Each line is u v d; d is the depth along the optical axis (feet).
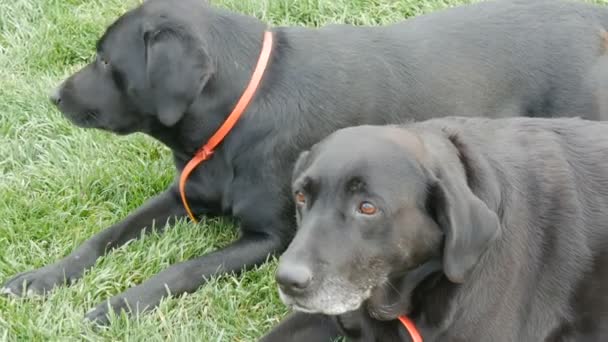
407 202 6.84
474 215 6.81
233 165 8.13
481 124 7.37
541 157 7.28
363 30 8.45
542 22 8.64
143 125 8.22
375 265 6.91
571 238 7.25
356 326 7.34
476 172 7.03
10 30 9.80
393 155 6.87
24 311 7.80
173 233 8.30
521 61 8.54
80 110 8.23
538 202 7.22
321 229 6.85
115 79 8.13
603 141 7.43
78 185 8.61
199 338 7.67
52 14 9.82
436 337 7.13
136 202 8.58
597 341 7.40
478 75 8.45
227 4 9.75
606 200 7.32
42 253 8.22
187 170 8.21
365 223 6.85
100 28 9.72
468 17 8.62
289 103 8.08
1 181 8.68
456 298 7.06
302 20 9.77
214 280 7.97
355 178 6.84
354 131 7.00
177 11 8.02
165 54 7.93
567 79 8.57
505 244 7.08
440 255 6.97
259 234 8.19
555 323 7.30
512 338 7.14
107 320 7.79
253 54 8.12
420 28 8.53
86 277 8.00
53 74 9.49
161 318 7.79
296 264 6.80
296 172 7.11
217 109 8.04
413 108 8.32
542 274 7.23
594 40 8.66
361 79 8.23
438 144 7.06
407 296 7.11
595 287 7.32
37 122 9.07
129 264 8.11
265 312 7.88
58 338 7.66
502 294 7.09
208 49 8.00
